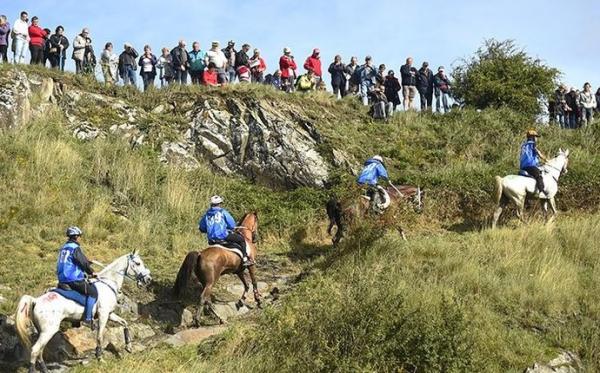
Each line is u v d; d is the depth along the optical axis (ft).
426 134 82.17
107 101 75.05
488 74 90.07
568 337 40.60
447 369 34.81
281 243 61.00
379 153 77.25
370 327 35.99
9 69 71.26
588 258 51.03
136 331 42.42
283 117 75.15
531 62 91.61
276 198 69.10
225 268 44.27
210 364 36.01
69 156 63.98
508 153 78.43
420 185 69.21
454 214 65.05
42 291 43.73
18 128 66.80
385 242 51.75
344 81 88.22
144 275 40.50
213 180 69.21
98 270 49.19
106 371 35.50
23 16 76.48
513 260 48.91
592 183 67.41
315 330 36.35
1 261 47.42
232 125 74.18
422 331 35.78
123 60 80.23
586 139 82.38
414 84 87.76
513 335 39.78
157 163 68.80
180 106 77.25
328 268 50.39
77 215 56.49
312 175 71.41
